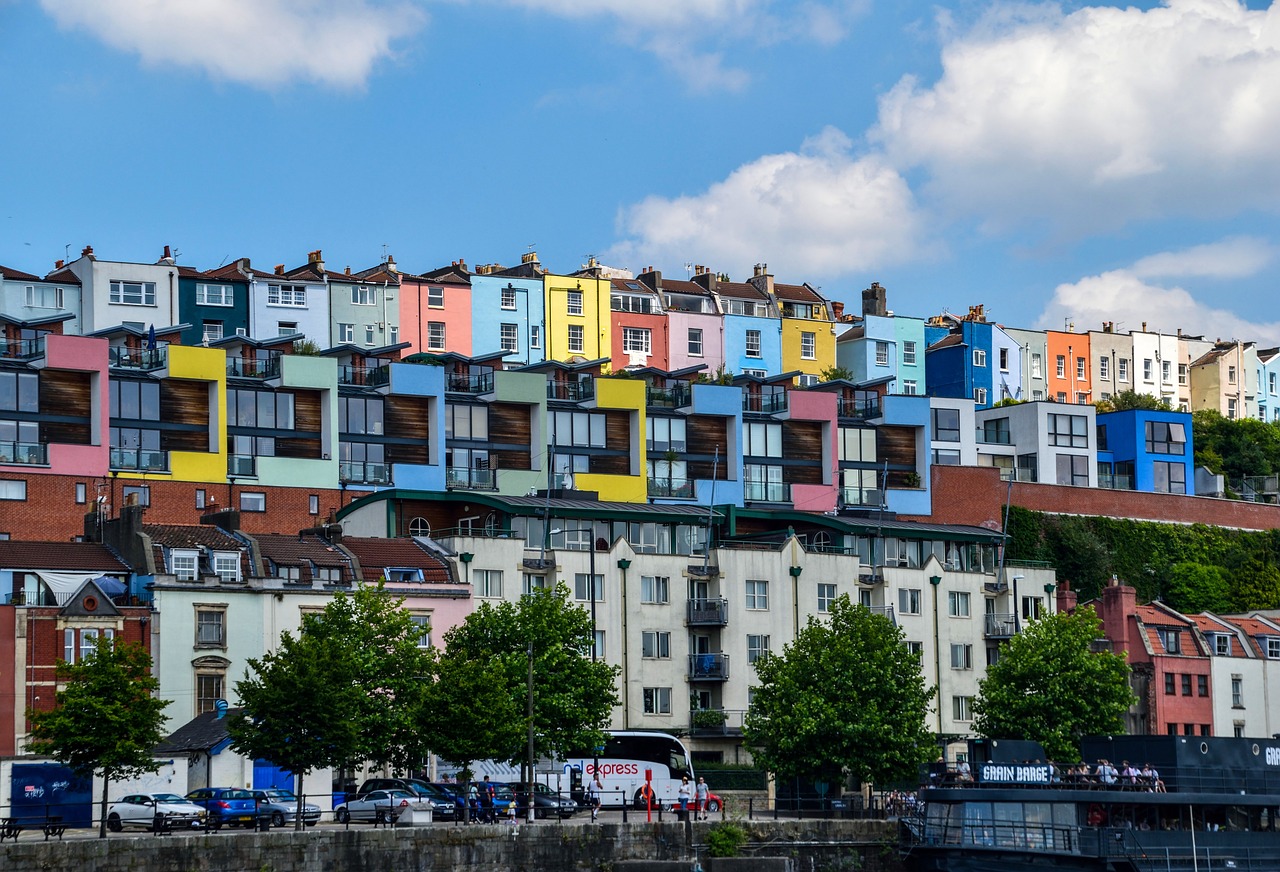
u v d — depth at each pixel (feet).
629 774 391.24
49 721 308.40
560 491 497.87
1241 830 345.51
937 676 472.44
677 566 445.78
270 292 592.19
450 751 340.59
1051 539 565.53
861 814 378.53
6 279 559.38
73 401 476.54
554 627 379.55
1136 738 348.79
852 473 570.87
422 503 453.99
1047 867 330.34
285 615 385.09
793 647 408.67
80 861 278.05
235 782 353.31
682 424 551.18
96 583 368.89
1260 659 496.23
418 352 611.88
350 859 299.79
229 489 484.33
